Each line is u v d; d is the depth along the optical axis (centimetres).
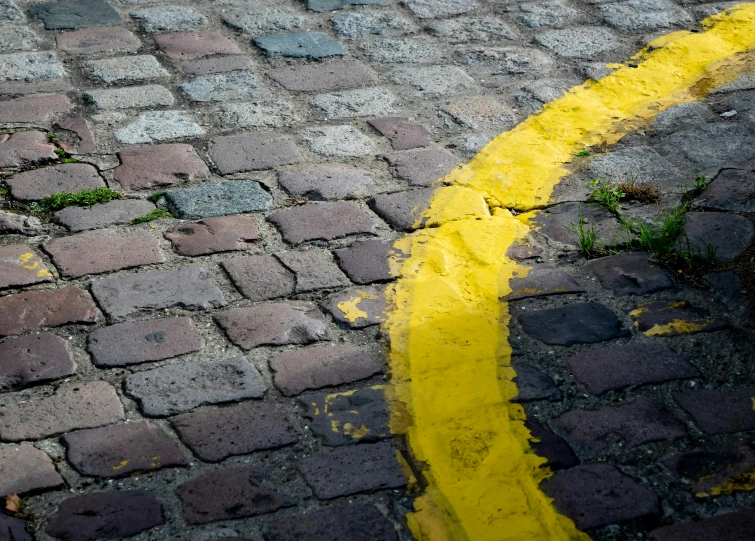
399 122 347
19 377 227
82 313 248
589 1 452
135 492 197
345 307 255
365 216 295
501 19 432
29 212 289
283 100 359
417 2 447
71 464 203
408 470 205
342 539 188
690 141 338
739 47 409
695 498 197
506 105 362
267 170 315
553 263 277
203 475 202
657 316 252
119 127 336
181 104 353
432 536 190
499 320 252
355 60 392
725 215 293
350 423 217
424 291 263
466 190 310
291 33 413
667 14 438
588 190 312
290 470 204
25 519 190
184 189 304
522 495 199
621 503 196
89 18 420
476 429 216
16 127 332
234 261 271
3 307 249
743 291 259
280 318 250
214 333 244
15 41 395
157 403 220
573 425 217
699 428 215
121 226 285
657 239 279
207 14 429
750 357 236
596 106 363
